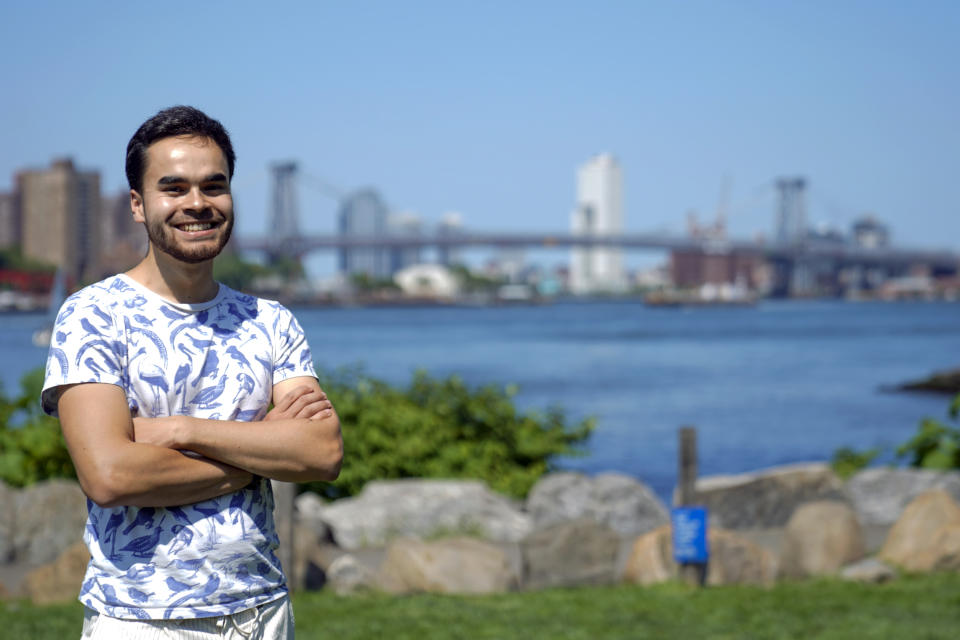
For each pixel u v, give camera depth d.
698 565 6.55
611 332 85.62
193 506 2.22
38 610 5.93
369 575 6.47
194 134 2.31
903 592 6.31
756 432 19.62
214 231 2.31
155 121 2.31
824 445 17.66
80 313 2.25
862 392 29.12
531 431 10.02
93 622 2.21
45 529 7.30
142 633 2.17
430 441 9.31
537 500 8.30
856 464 10.73
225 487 2.22
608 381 33.94
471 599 6.24
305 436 2.27
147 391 2.26
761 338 72.38
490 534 8.04
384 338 74.75
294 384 2.42
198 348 2.32
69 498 7.38
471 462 9.36
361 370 10.09
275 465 2.24
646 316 147.62
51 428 8.35
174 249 2.27
